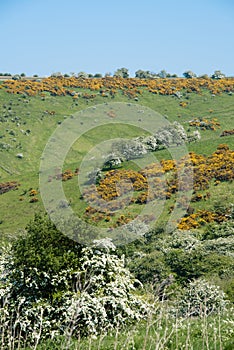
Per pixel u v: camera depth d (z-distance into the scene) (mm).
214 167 76062
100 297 16797
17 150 132750
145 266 39094
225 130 130375
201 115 154750
